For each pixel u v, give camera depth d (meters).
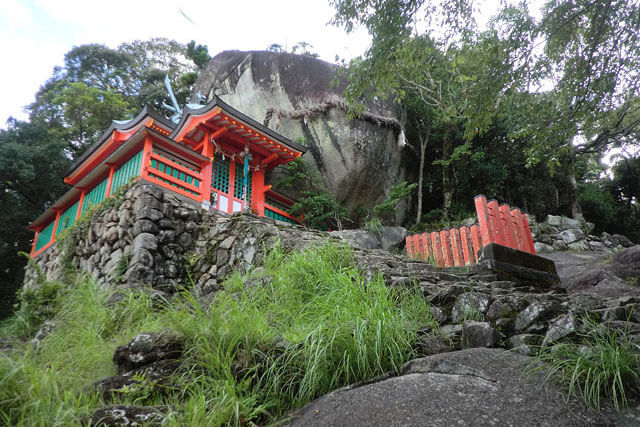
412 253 7.67
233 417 2.28
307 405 2.39
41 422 2.00
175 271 7.50
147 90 20.72
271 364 2.73
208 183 9.41
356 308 3.12
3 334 4.55
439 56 6.12
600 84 5.48
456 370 2.29
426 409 1.96
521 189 15.67
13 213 14.42
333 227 14.07
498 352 2.47
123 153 8.95
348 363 2.54
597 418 1.80
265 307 3.76
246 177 10.88
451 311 3.33
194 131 10.57
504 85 5.56
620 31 5.12
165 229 7.79
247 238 6.89
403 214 15.24
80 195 10.69
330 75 15.14
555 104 5.79
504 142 15.32
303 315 3.51
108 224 8.18
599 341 2.22
